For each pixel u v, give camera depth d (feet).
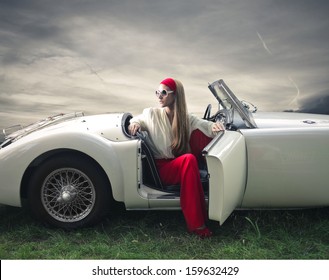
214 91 11.47
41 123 12.55
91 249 9.48
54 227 10.60
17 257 9.20
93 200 10.41
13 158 10.34
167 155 10.57
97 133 10.41
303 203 10.40
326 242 9.73
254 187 10.23
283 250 9.27
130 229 10.72
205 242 9.75
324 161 10.03
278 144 10.02
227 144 9.37
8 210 12.18
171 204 10.33
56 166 10.26
